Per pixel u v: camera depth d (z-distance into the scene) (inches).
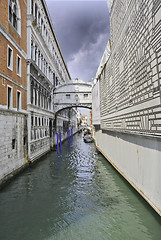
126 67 296.5
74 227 208.5
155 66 183.6
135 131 255.0
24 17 494.3
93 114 847.7
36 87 598.2
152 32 188.7
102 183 355.6
